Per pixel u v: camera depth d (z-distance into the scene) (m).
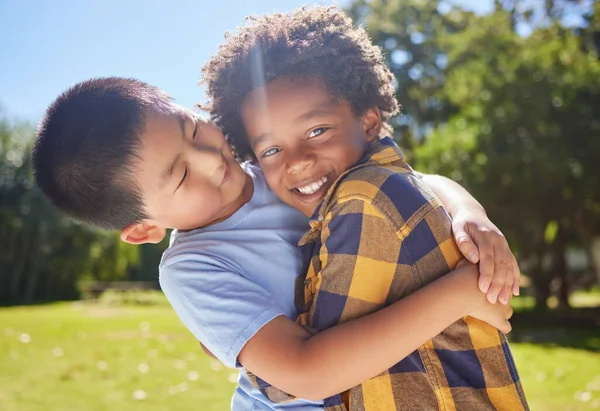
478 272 1.22
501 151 13.85
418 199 1.26
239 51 1.51
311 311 1.31
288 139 1.46
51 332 10.60
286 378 1.24
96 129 1.42
